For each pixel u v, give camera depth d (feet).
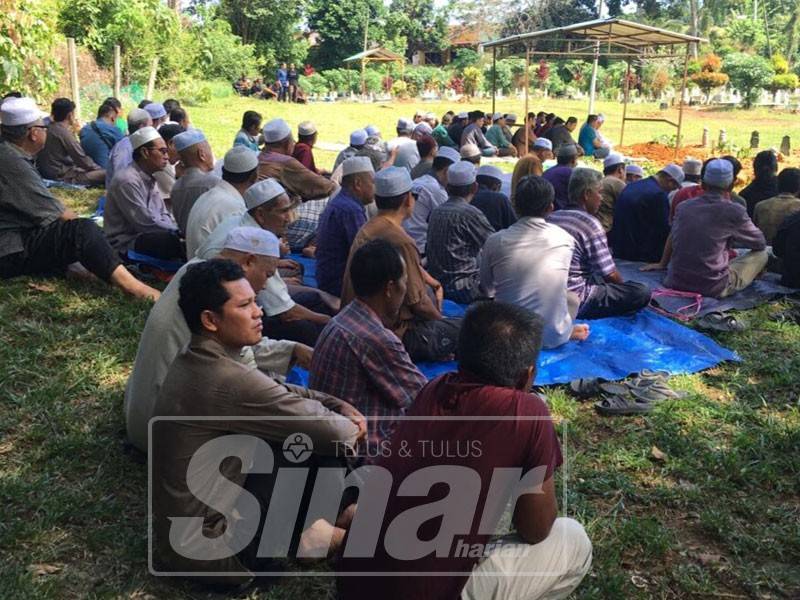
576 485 13.10
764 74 124.16
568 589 9.45
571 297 18.80
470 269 20.70
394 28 177.17
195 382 9.62
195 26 107.55
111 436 13.73
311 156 33.65
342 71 143.84
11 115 19.34
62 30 68.74
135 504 11.98
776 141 81.15
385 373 11.50
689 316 20.67
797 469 13.74
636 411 15.62
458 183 20.63
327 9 162.91
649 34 63.21
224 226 14.90
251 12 140.05
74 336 17.40
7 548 10.85
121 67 73.36
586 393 16.31
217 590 10.31
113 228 22.58
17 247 19.36
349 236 18.43
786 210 24.62
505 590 8.73
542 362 17.42
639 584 10.93
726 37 176.04
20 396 14.79
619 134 87.56
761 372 17.87
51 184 33.60
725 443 14.65
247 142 33.50
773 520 12.37
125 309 18.83
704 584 10.87
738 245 21.93
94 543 10.98
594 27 61.62
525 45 71.67
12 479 12.24
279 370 13.44
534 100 144.97
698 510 12.57
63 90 57.77
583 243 19.53
